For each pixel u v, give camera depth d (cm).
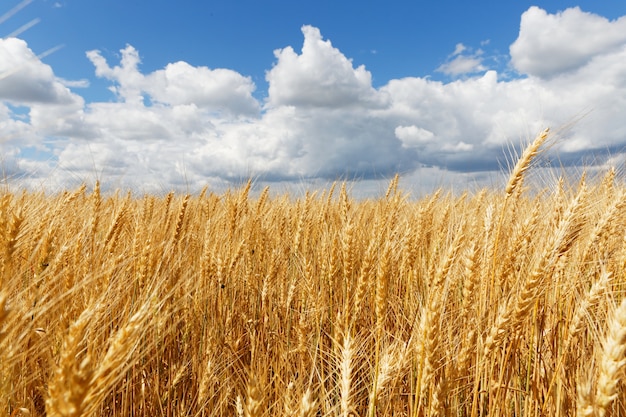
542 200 477
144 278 486
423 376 325
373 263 418
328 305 586
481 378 395
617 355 217
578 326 357
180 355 545
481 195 772
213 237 708
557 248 322
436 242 615
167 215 739
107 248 499
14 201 348
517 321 326
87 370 162
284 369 493
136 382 443
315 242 867
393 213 726
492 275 380
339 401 405
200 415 424
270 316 627
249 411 259
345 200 887
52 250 416
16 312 210
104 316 284
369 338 466
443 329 400
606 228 433
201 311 584
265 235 851
